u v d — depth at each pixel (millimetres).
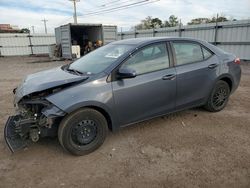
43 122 3049
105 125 3352
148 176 2760
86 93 3076
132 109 3498
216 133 3838
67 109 2934
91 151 3291
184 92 4004
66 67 4195
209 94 4441
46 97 3059
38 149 3422
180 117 4531
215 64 4363
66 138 3064
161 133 3867
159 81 3646
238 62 4863
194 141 3572
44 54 27203
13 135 3314
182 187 2555
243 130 3938
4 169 2951
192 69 4027
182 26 18172
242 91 6660
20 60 20453
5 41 25641
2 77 10375
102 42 18422
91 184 2645
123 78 3293
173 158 3123
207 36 16516
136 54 3535
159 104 3762
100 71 3332
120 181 2684
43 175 2824
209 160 3053
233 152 3236
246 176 2713
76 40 21125
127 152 3303
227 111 4852
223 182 2619
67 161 3113
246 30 13984
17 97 3330
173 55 3891
